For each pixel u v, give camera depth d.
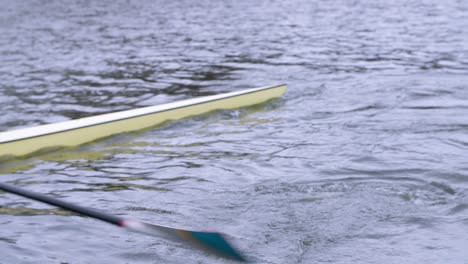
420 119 11.62
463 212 7.18
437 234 6.63
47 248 6.41
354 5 37.72
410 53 20.08
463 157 9.23
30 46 23.33
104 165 9.28
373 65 18.06
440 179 8.30
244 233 6.76
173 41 24.28
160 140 10.61
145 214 7.34
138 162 9.42
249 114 12.40
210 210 7.43
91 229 6.88
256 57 20.08
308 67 18.08
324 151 9.75
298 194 7.86
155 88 15.48
